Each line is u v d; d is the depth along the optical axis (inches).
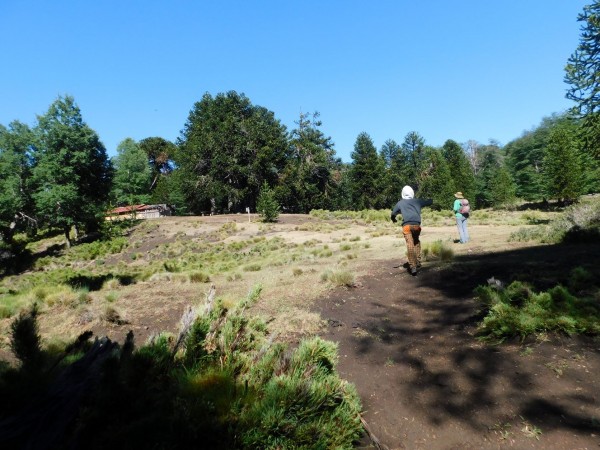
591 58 656.4
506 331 154.6
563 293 168.2
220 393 80.6
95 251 1224.8
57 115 1608.0
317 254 561.9
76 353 107.4
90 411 72.7
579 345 140.9
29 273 1101.1
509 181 2069.4
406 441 104.0
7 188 1739.7
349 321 199.2
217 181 2315.5
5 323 239.0
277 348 98.4
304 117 2834.6
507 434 101.1
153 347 88.4
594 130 663.8
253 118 2512.3
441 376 134.6
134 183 2534.5
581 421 101.6
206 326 95.7
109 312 221.3
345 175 3213.6
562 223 392.2
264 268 490.6
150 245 1251.2
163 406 75.0
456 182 2416.3
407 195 293.3
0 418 75.5
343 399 90.0
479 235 553.3
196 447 69.6
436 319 190.9
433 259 341.4
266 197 1453.0
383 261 365.4
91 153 1686.8
